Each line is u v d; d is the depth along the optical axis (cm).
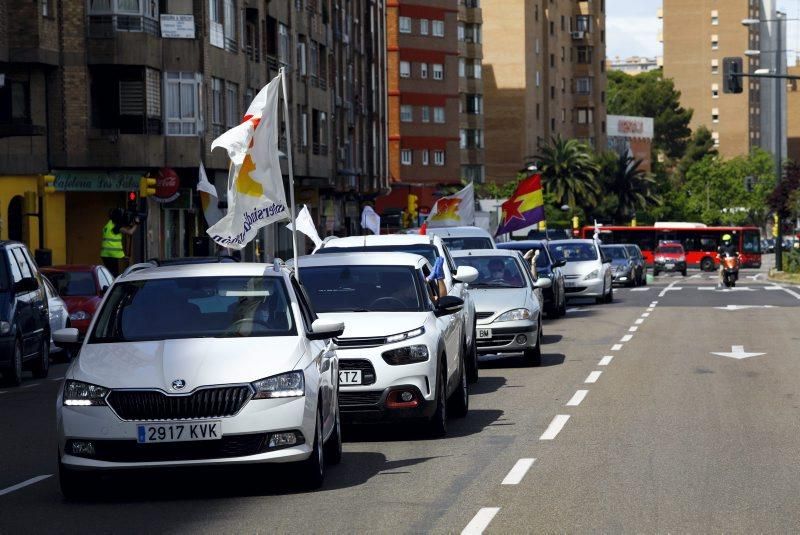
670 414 1894
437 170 13425
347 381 1650
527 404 2061
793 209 8806
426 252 2305
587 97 17900
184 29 5762
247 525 1150
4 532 1151
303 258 1909
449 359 1814
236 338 1351
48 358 2906
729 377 2422
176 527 1152
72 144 5456
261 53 6888
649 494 1259
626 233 12425
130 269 1506
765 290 6619
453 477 1388
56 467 1566
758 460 1463
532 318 2667
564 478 1363
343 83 9281
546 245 4491
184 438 1252
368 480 1384
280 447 1273
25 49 5231
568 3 17700
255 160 1809
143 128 5572
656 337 3469
